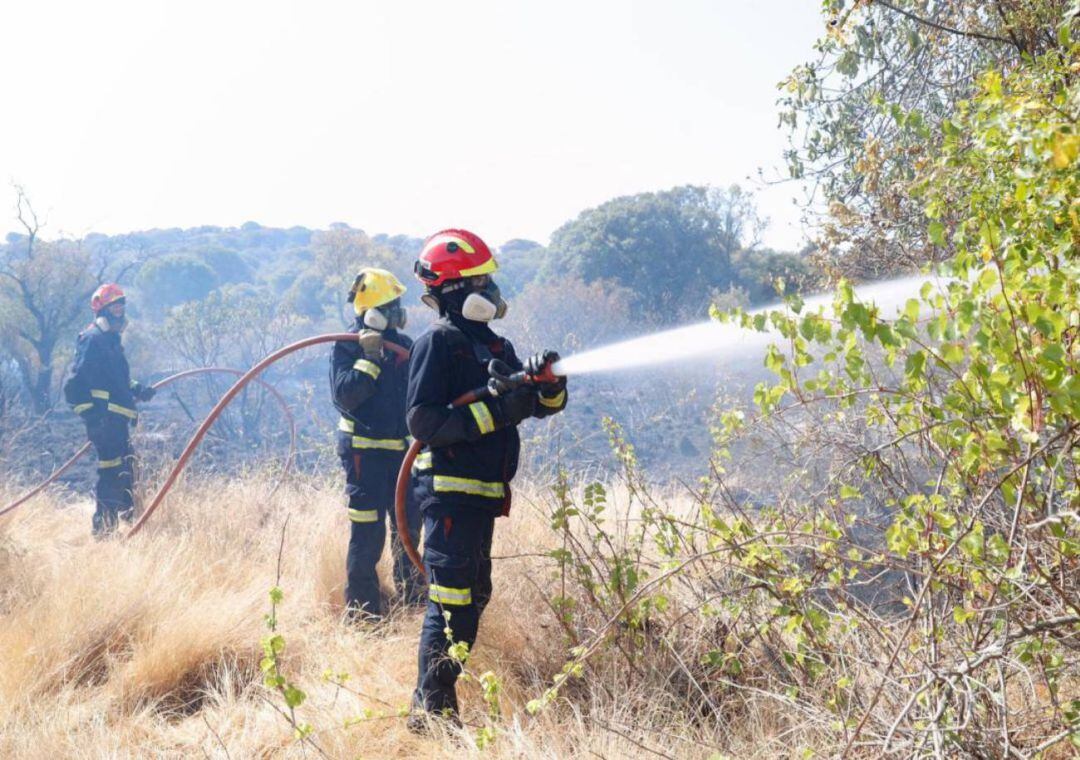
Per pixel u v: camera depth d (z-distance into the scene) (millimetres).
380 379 5027
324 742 3379
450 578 3633
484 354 3674
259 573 5543
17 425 17984
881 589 3902
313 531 6105
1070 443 2369
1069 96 2504
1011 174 2705
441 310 3768
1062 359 2117
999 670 2521
